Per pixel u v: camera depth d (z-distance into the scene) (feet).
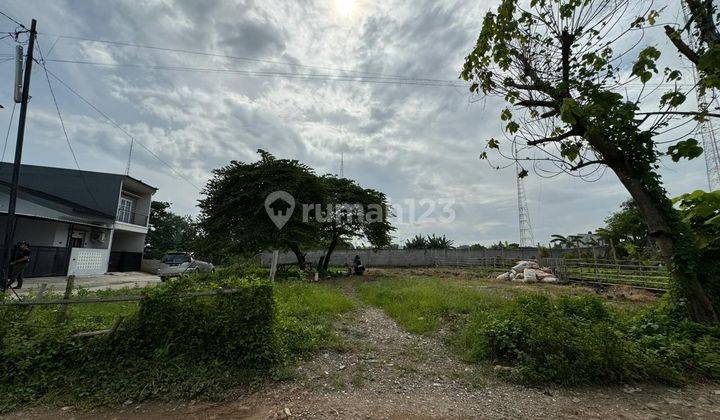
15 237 55.67
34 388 12.69
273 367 15.05
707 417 11.91
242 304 15.93
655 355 16.52
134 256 81.92
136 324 15.12
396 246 124.57
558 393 13.76
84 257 60.29
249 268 21.33
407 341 20.97
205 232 61.11
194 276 17.80
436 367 16.75
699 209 19.10
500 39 19.75
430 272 82.94
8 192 55.11
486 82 21.11
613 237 74.64
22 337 14.07
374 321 26.16
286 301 28.76
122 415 11.43
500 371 15.60
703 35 16.19
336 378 14.82
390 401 12.84
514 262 80.23
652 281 45.88
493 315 21.04
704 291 20.58
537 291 44.55
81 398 12.34
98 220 67.26
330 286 47.39
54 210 59.57
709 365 15.57
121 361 14.26
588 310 21.85
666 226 21.22
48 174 70.59
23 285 42.11
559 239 99.96
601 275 54.44
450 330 23.22
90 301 15.25
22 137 36.55
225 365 14.67
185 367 14.24
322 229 73.56
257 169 61.31
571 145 18.89
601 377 14.69
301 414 11.60
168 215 123.54
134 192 85.15
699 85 13.51
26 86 36.96
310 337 19.33
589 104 15.58
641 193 21.35
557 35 19.13
